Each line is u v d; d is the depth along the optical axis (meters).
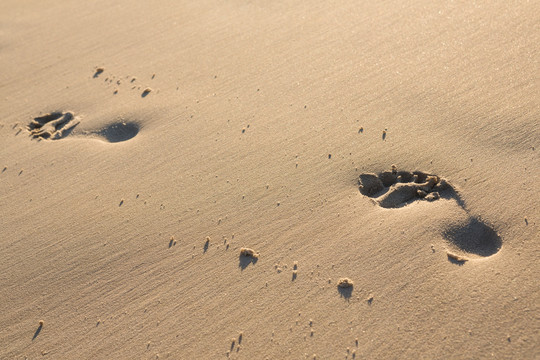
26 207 3.09
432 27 4.09
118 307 2.44
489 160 2.82
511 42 3.71
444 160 2.88
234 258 2.58
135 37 4.76
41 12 5.57
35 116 3.91
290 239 2.62
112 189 3.12
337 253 2.51
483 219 2.52
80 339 2.33
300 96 3.63
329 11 4.62
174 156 3.30
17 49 4.90
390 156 2.98
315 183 2.92
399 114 3.29
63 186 3.21
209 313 2.34
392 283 2.32
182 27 4.80
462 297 2.20
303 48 4.16
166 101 3.82
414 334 2.12
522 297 2.14
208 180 3.07
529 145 2.85
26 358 2.29
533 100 3.14
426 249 2.45
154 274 2.56
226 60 4.19
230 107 3.65
